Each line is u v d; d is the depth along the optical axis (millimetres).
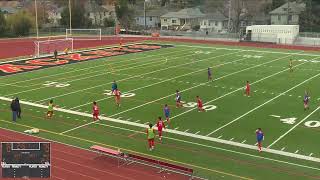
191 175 22719
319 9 114812
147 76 51469
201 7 159250
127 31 111812
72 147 27875
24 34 105312
